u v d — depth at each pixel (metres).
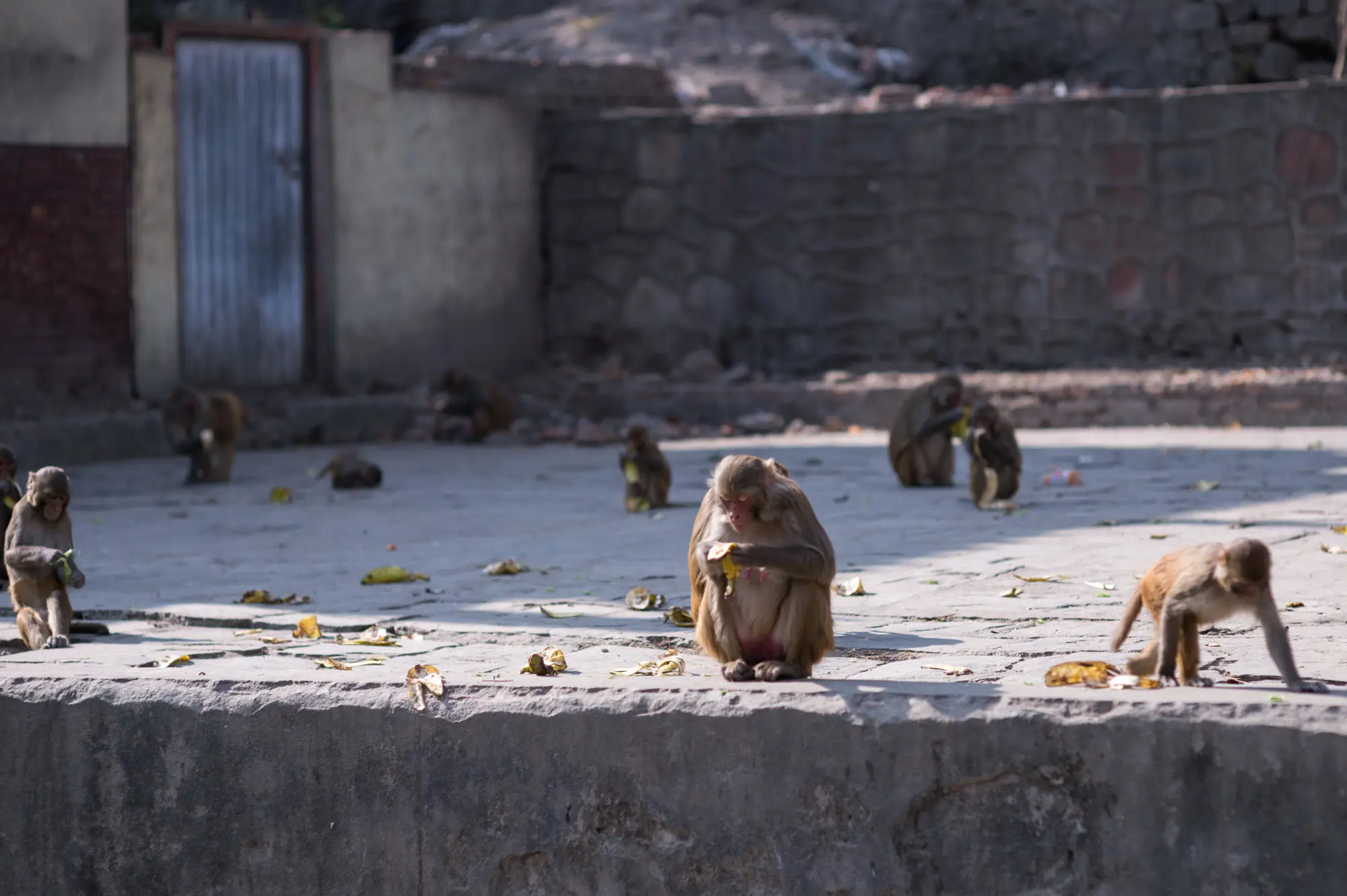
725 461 8.45
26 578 11.81
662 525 18.97
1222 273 32.56
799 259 36.09
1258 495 19.78
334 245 33.72
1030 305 34.22
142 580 15.34
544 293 38.06
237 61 32.28
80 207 29.08
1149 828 8.21
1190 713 8.12
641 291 37.25
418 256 35.28
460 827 9.27
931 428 21.91
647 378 35.84
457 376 32.59
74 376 29.27
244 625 12.75
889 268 35.38
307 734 9.49
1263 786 8.01
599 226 37.47
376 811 9.41
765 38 45.19
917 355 35.28
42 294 28.69
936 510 19.62
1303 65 37.12
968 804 8.52
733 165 36.41
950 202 34.72
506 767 9.16
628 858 9.00
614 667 10.45
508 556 16.58
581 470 26.50
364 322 34.38
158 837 9.80
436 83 37.00
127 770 9.81
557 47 45.50
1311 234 31.72
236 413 25.02
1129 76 39.66
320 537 18.56
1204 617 8.57
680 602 13.40
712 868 8.87
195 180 31.75
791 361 36.22
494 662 10.73
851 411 32.66
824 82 43.09
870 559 15.70
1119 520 17.94
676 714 8.87
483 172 36.44
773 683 8.93
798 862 8.74
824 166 35.72
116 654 11.16
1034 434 29.97
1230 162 32.31
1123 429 30.28
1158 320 33.12
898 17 44.59
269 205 32.94
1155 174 32.94
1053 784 8.35
